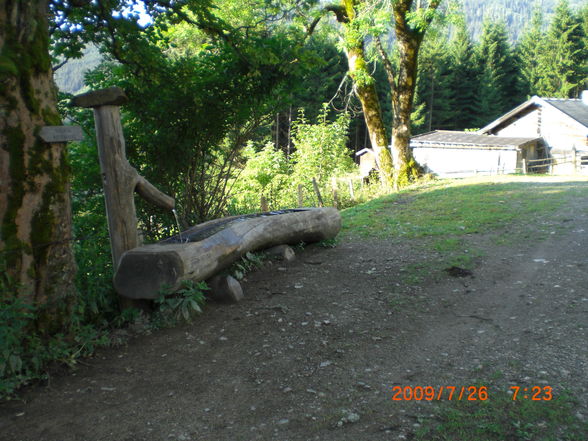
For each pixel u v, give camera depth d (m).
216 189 9.21
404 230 9.09
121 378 3.91
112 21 7.07
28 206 3.96
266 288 5.89
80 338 4.35
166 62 7.93
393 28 18.09
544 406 3.16
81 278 4.95
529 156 28.22
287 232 6.98
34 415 3.40
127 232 4.95
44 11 4.15
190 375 3.92
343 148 21.33
